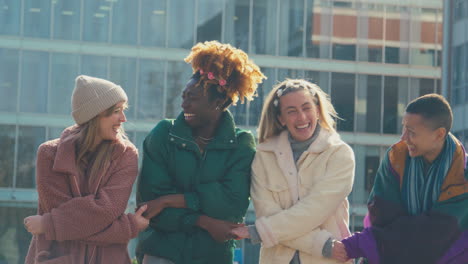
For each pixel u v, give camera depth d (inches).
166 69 1023.6
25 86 1008.9
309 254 162.2
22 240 1010.1
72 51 1013.8
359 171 1077.8
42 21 1012.5
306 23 1064.8
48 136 1012.5
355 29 1082.7
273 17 1051.3
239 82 171.2
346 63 1075.9
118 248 156.7
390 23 1095.0
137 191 170.2
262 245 168.7
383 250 154.1
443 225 150.0
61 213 151.6
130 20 1023.0
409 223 152.3
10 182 1007.0
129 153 161.5
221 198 164.6
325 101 169.5
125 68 1018.7
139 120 1012.5
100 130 157.6
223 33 1037.8
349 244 157.1
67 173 154.8
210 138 171.5
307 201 161.2
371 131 1085.1
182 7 1032.2
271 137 170.9
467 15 1093.8
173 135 167.3
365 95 1085.8
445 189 151.1
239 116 992.9
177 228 163.6
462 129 1082.7
